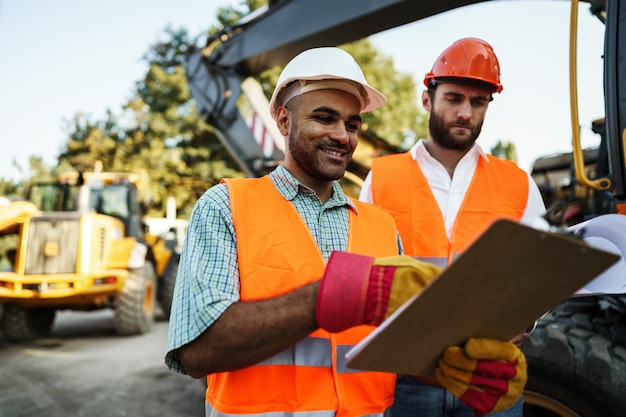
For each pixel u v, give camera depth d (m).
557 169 4.51
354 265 0.96
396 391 1.77
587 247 0.73
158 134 16.58
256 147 4.23
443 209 1.87
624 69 1.83
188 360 1.06
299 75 1.22
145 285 6.71
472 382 0.91
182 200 15.70
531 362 1.89
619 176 1.81
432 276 0.92
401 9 3.06
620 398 1.79
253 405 1.11
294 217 1.22
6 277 6.06
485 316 0.86
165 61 18.11
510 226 0.70
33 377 4.65
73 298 6.24
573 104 1.85
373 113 16.31
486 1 2.75
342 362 1.18
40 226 6.24
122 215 7.46
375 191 1.94
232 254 1.15
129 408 3.82
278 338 0.99
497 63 1.84
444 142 1.86
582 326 1.99
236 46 4.31
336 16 3.39
